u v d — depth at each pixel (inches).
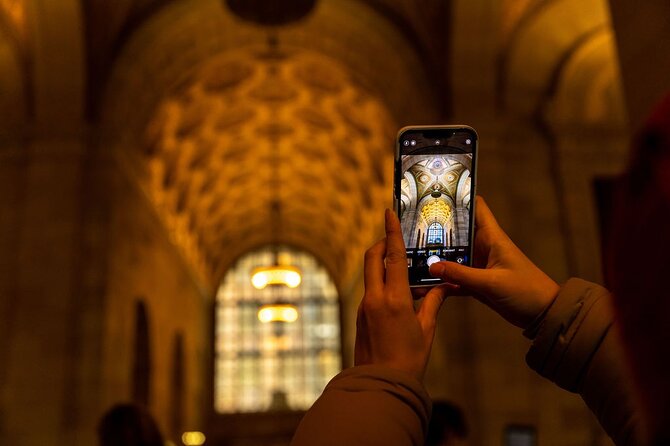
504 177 471.5
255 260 1143.0
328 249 1111.6
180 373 816.9
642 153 12.4
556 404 422.0
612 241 13.1
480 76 479.2
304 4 506.9
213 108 681.0
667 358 11.3
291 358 1100.5
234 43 567.8
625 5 120.5
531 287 32.4
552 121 490.9
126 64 503.2
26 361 439.8
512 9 468.1
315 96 682.2
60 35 468.1
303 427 24.9
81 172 482.6
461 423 118.2
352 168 812.0
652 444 11.6
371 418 24.1
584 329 29.3
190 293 901.2
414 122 500.7
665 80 110.0
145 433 112.5
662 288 11.4
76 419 430.0
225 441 1027.9
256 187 918.4
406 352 27.5
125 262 530.6
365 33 526.3
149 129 607.5
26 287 456.1
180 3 509.0
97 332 452.1
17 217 476.7
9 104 495.2
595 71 496.4
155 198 671.8
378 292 29.0
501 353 427.5
